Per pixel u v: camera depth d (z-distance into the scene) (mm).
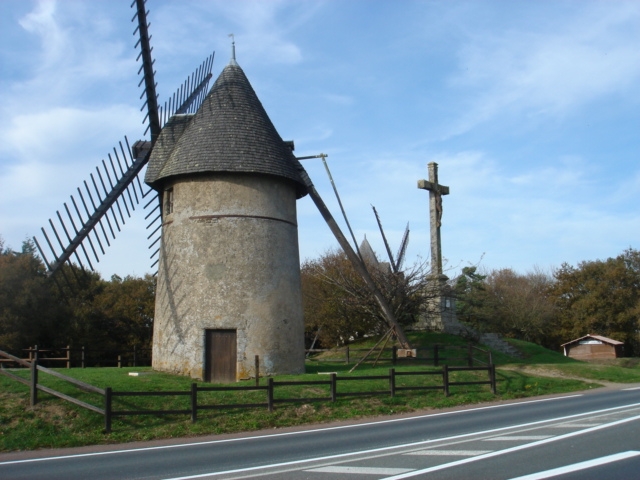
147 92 23422
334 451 10969
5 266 35312
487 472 8570
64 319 38812
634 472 8383
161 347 21656
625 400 18766
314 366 25312
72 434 13562
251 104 23156
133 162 23688
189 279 21203
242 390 17156
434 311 34031
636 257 59312
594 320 56688
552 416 15000
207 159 21469
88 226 21031
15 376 15695
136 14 22531
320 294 41688
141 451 11938
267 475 8891
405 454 10297
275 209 22219
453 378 21906
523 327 53375
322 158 24703
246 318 20797
